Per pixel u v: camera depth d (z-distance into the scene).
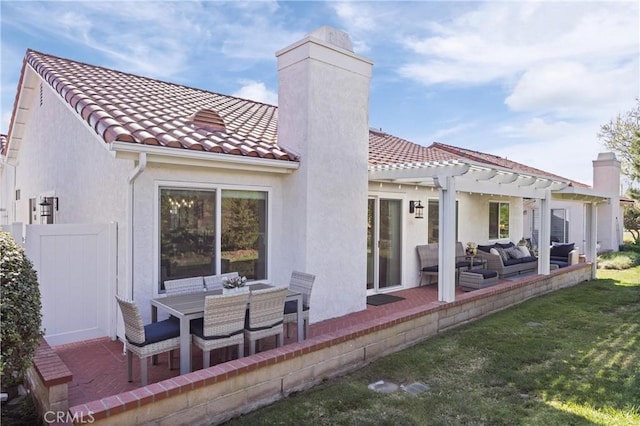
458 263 12.55
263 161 7.21
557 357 6.64
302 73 7.81
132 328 5.00
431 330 7.82
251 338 5.57
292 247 7.98
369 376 5.99
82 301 6.74
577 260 15.15
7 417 4.71
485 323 8.70
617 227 23.06
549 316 9.29
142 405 4.12
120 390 5.02
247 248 7.79
